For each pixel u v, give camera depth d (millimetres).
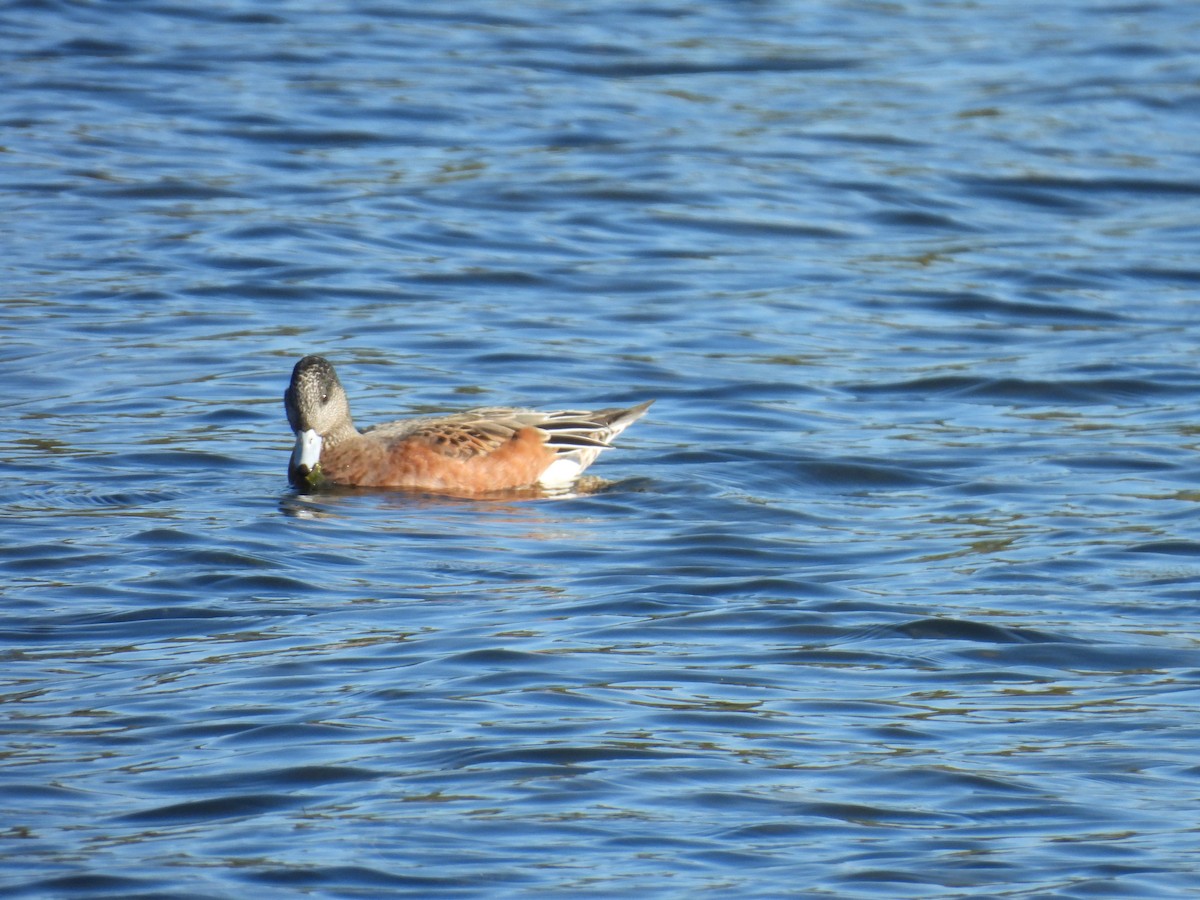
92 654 11109
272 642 11328
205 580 12633
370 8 34406
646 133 27688
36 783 9125
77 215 23125
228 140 26484
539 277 21844
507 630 11570
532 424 15781
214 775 9219
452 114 28172
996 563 13164
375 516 14586
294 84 29250
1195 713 10258
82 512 14242
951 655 11242
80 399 17297
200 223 23094
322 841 8477
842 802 9023
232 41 31578
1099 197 25812
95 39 31031
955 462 16016
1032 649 11336
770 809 8914
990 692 10602
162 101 28062
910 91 30344
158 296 20469
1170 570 12977
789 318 20625
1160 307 21422
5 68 29141
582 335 19828
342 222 23375
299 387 15633
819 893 8023
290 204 24016
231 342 19203
